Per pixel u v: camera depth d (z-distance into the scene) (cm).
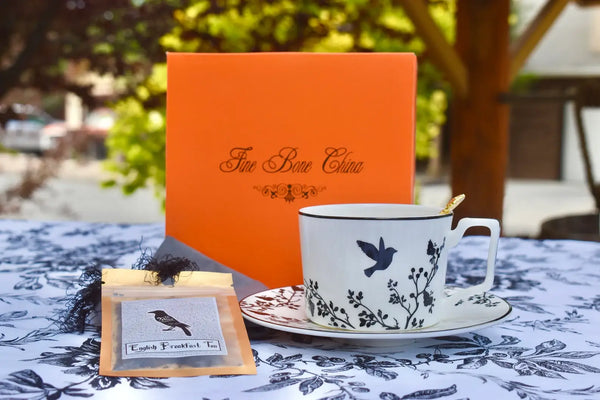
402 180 76
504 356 56
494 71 290
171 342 53
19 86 326
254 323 63
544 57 1317
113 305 57
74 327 62
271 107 76
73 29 324
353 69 75
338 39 331
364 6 334
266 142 76
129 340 53
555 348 59
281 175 76
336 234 59
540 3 1173
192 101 76
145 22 322
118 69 330
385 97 76
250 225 76
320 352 58
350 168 76
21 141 1180
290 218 76
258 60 76
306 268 62
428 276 60
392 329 59
